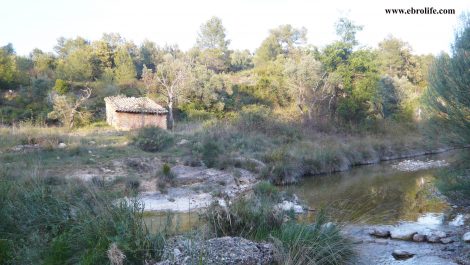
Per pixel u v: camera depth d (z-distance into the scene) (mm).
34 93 34500
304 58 33375
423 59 57688
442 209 10648
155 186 13367
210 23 75688
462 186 10609
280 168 16828
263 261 5168
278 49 68250
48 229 5801
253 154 19172
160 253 4984
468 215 9797
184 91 36406
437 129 13172
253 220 6617
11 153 15945
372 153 23438
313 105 31172
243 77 51656
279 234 5988
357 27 33094
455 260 6672
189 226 7133
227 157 17828
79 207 6031
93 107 35281
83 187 7801
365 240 7762
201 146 18875
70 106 30438
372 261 6531
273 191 11984
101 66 47438
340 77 31203
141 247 4969
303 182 16594
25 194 6430
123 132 25953
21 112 30141
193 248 5008
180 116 35312
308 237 5766
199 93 36500
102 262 4684
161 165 16547
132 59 52469
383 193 13359
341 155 20703
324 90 31797
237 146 20641
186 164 17219
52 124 29922
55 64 46344
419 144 26219
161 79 39469
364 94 30531
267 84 40688
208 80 37875
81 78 42812
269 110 29203
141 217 5711
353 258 6062
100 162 16078
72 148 17453
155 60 58406
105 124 31656
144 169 15883
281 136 24125
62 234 5348
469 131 11477
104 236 5000
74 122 30031
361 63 31078
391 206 11148
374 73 31500
